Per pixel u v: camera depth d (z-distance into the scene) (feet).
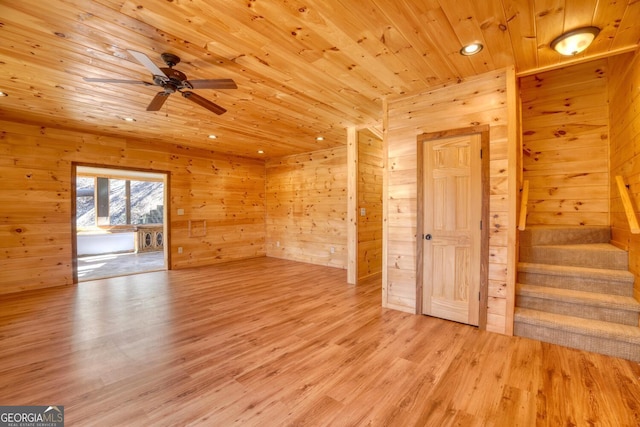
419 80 9.94
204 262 20.93
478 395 6.27
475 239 9.78
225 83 7.89
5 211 13.82
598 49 8.04
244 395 6.28
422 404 6.00
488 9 6.32
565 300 8.87
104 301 12.64
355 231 15.72
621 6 6.18
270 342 8.78
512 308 9.08
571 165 12.20
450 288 10.37
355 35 7.31
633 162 8.65
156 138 17.69
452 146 10.19
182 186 19.83
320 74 9.46
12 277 13.98
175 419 5.54
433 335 9.21
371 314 11.13
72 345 8.52
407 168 11.25
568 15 6.50
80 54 8.10
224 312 11.33
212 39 7.47
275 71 9.23
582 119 12.03
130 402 6.02
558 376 6.90
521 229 9.25
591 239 11.00
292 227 22.93
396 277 11.66
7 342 8.70
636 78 8.32
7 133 13.84
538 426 5.37
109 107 12.20
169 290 14.35
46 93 10.68
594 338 7.95
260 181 24.53
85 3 6.03
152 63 6.97
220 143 19.11
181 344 8.63
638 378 6.76
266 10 6.36
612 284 8.89
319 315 11.02
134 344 8.61
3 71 9.02
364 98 11.50
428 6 6.23
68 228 15.48
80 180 30.09
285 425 5.42
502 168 9.22
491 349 8.25
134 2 6.02
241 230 23.15
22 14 6.34
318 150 21.18
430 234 10.73
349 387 6.57
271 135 17.04
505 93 9.14
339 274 17.94
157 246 30.14
